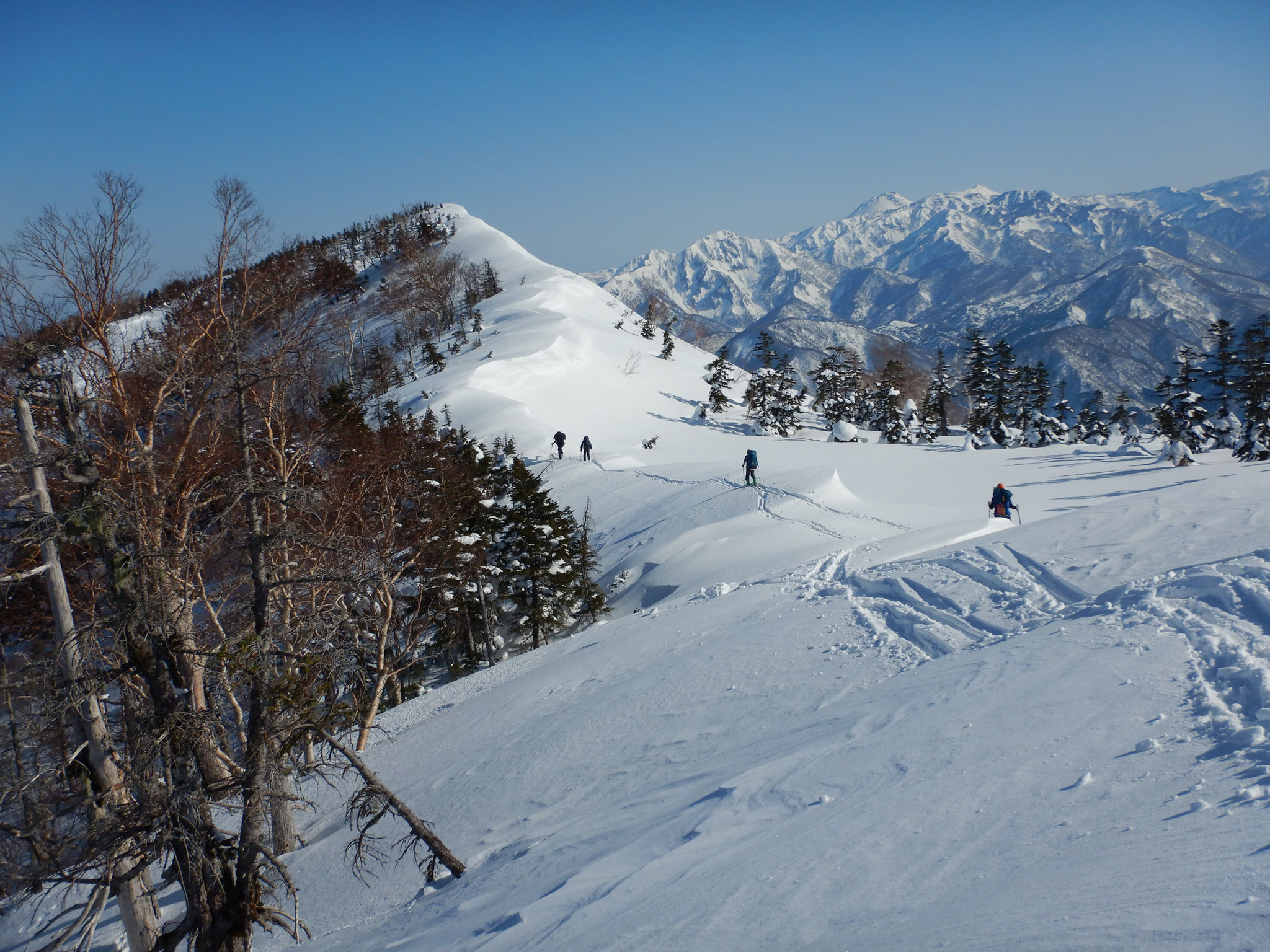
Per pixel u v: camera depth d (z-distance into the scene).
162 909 14.62
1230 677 6.50
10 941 16.00
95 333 14.11
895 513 33.31
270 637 10.65
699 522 35.88
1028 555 13.43
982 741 6.77
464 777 13.54
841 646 12.62
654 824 7.98
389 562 19.75
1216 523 12.34
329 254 110.88
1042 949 3.55
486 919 7.25
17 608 18.50
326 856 13.88
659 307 138.62
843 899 4.87
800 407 90.44
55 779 11.38
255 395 13.12
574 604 33.09
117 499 11.03
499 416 60.38
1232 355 63.47
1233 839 4.09
